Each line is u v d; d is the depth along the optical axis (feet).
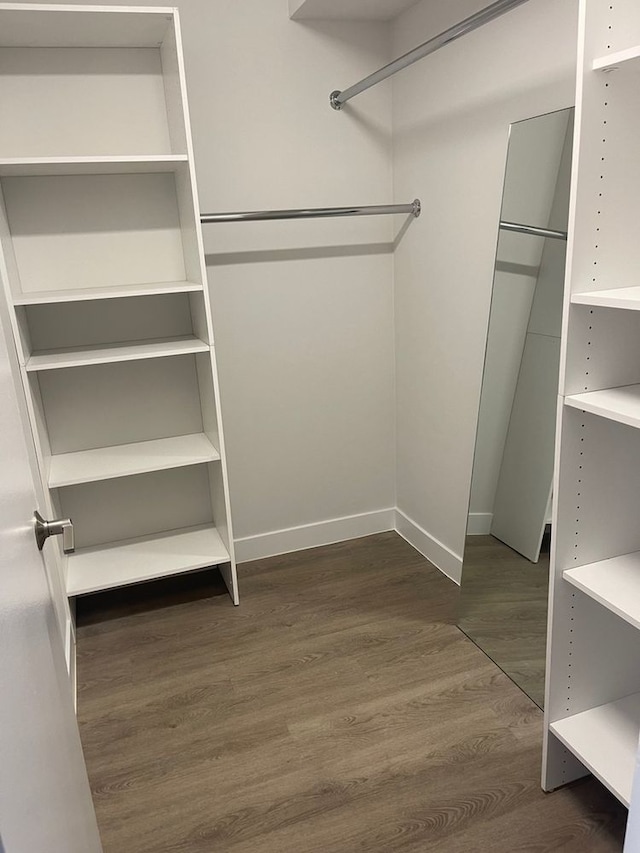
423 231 8.09
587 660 5.00
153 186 7.64
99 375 7.98
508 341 6.54
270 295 8.43
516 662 6.53
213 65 7.54
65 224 7.44
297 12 7.53
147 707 6.42
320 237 8.48
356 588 8.37
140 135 7.49
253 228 8.14
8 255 6.71
